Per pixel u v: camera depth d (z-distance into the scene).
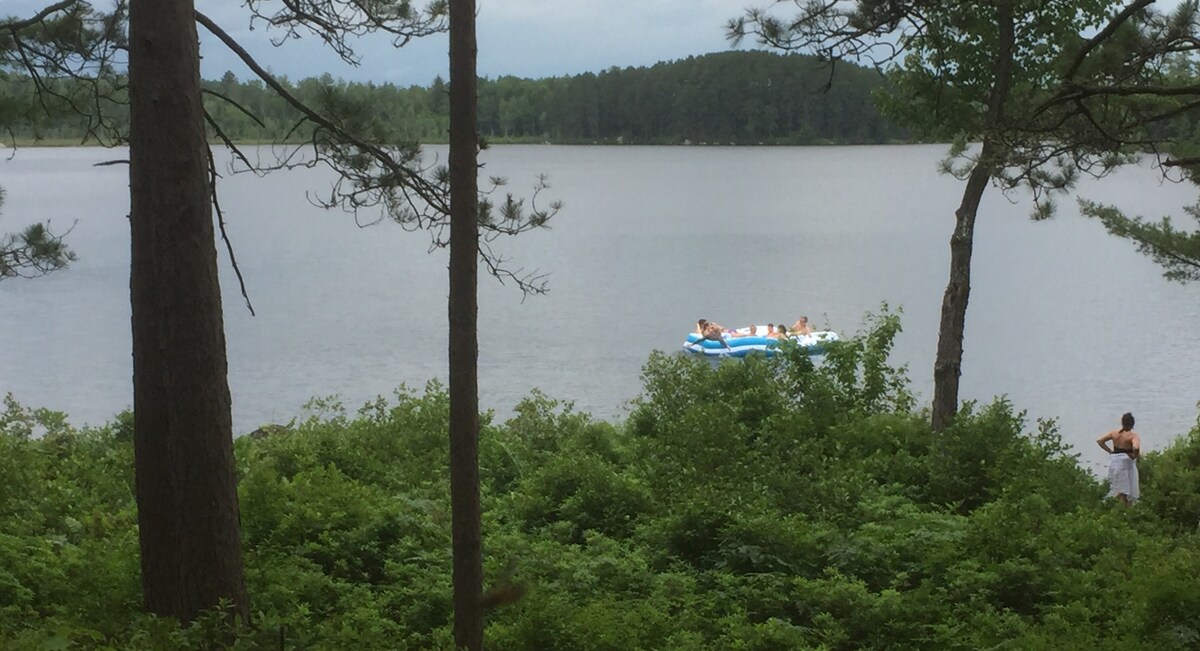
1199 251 17.33
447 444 15.12
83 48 10.33
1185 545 11.59
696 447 13.43
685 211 137.38
